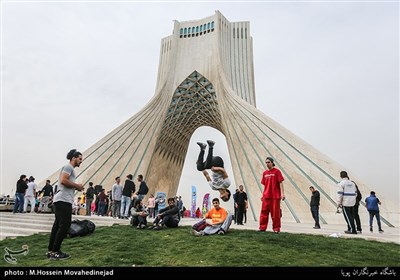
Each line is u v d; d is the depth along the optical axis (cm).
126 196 1102
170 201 835
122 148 2409
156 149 3038
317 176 1756
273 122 2194
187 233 690
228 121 2480
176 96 3003
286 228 1023
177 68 3028
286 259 437
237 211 1058
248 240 575
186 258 455
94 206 1720
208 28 3072
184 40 3138
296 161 1891
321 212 1571
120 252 507
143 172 2323
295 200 1702
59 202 467
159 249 539
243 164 2155
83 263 435
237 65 2977
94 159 2359
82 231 705
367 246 556
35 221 1013
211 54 2916
